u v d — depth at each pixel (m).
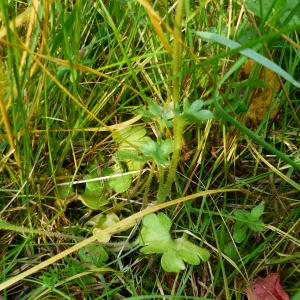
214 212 0.19
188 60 0.18
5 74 0.18
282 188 0.20
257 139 0.15
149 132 0.21
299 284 0.18
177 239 0.18
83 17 0.19
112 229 0.17
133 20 0.20
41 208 0.19
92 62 0.20
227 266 0.19
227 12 0.20
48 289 0.17
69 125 0.20
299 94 0.22
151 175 0.18
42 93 0.18
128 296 0.19
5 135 0.18
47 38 0.17
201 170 0.20
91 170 0.20
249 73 0.19
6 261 0.19
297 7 0.15
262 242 0.19
